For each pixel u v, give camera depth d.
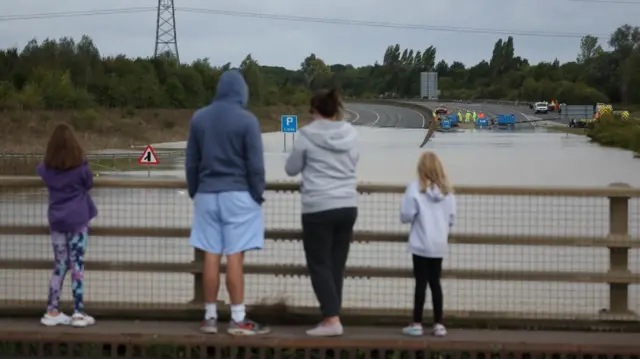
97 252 12.17
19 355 8.20
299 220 11.97
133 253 12.45
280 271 8.68
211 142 7.81
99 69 119.50
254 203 7.91
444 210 8.05
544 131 116.38
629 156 63.41
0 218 11.08
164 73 131.38
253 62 147.62
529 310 9.08
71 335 8.10
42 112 96.00
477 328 8.63
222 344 7.97
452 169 49.03
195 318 8.77
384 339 7.98
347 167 7.97
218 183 7.83
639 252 11.43
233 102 7.95
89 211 8.37
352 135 7.99
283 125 73.25
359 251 11.68
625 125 90.31
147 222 11.95
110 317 8.80
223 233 7.95
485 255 11.72
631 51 190.62
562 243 8.54
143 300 9.82
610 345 7.88
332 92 8.02
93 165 54.84
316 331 8.07
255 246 7.92
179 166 57.22
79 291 8.38
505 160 57.56
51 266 8.81
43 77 108.94
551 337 8.23
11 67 120.19
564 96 185.38
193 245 7.99
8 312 8.84
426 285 8.18
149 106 118.88
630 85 185.00
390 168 49.56
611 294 8.64
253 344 7.95
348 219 7.96
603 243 8.51
